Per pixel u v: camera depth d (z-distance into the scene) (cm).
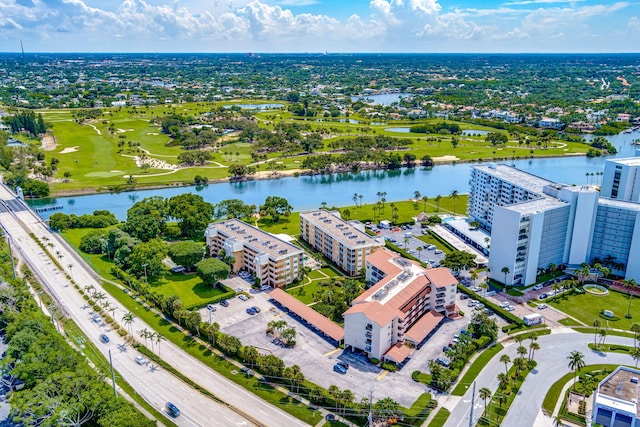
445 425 17862
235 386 19912
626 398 17850
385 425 17825
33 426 16625
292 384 19688
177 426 17662
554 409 18712
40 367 18188
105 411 16738
